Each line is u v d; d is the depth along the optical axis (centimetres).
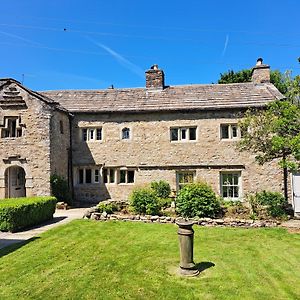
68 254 829
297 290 614
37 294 600
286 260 790
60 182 1659
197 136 1794
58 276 684
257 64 2045
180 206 1266
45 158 1612
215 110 1770
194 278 673
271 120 1241
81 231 1062
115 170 1852
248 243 940
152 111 1816
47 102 1636
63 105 1941
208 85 2059
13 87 1662
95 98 2016
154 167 1811
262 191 1611
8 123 1664
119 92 2072
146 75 2061
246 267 739
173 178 1791
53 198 1338
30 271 712
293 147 1087
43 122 1628
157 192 1719
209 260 788
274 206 1370
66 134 1828
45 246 897
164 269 725
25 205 1112
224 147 1761
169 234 1032
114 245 910
